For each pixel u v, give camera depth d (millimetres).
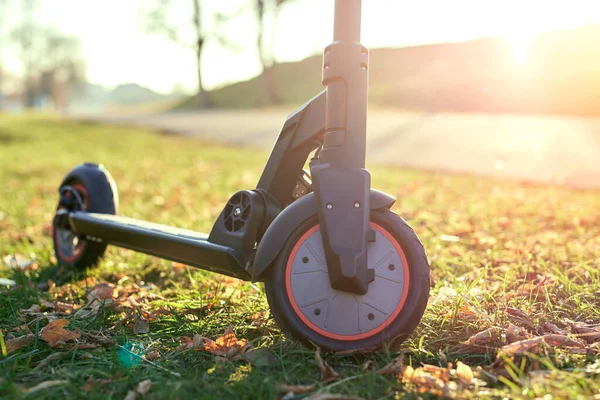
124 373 1021
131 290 1473
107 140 7926
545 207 2518
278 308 1057
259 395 944
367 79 1096
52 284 1522
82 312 1317
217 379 1005
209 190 3334
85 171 1628
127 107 38312
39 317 1267
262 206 1167
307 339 1052
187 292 1452
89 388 971
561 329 1190
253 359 1067
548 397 916
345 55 1081
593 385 943
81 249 1656
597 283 1401
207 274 1564
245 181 3678
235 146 6629
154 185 3674
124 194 3336
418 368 1004
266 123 9836
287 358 1084
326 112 1098
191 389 975
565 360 1040
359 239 1044
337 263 1036
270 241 1064
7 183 3992
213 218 2379
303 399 930
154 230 1338
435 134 6480
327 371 1008
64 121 12820
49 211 2834
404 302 1057
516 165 4250
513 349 1052
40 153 6242
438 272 1570
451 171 3979
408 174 3811
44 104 40219
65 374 1020
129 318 1270
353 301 1057
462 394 947
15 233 2307
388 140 6062
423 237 1888
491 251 1698
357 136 1081
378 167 4227
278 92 21281
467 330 1178
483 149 5203
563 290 1373
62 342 1134
